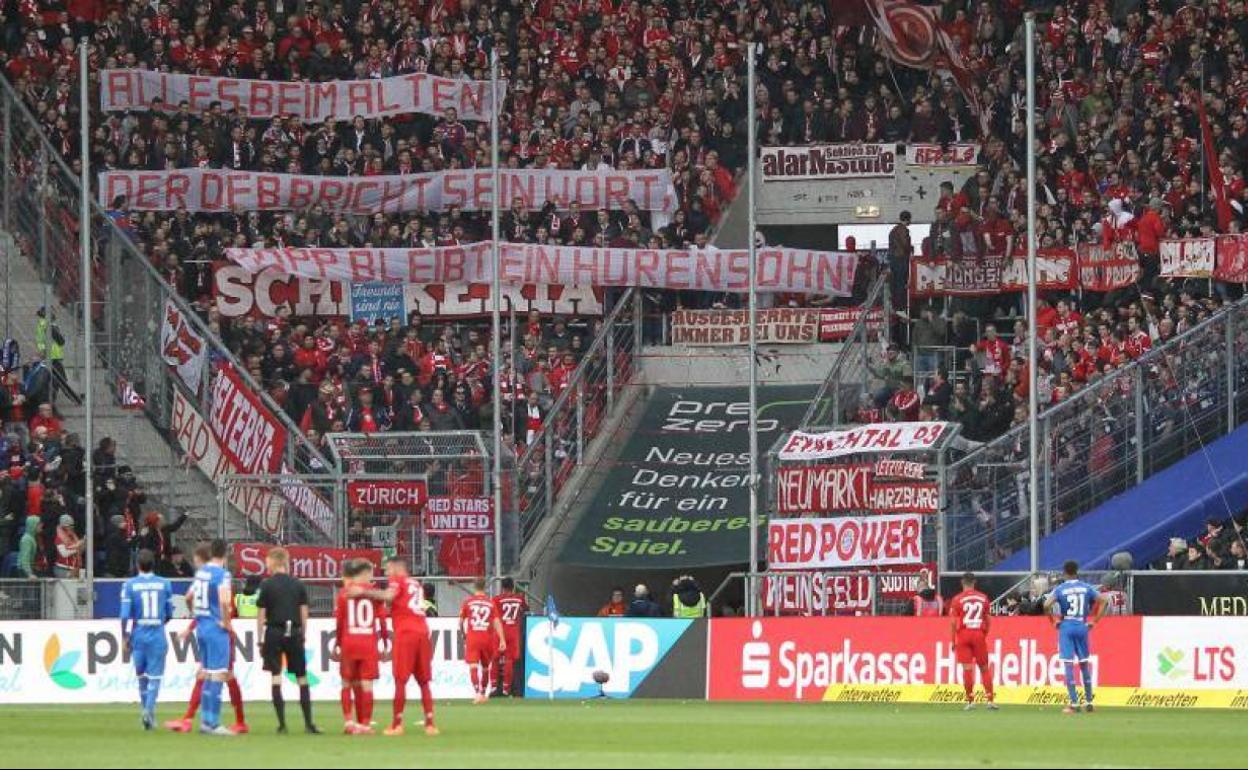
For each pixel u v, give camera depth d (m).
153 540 82.56
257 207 102.00
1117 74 104.50
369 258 99.44
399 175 102.94
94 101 105.06
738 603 98.19
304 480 84.38
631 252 99.06
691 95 107.50
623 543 92.75
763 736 53.72
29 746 50.03
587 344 101.88
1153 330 90.62
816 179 105.38
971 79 102.06
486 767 42.53
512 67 111.56
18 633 74.69
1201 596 73.19
